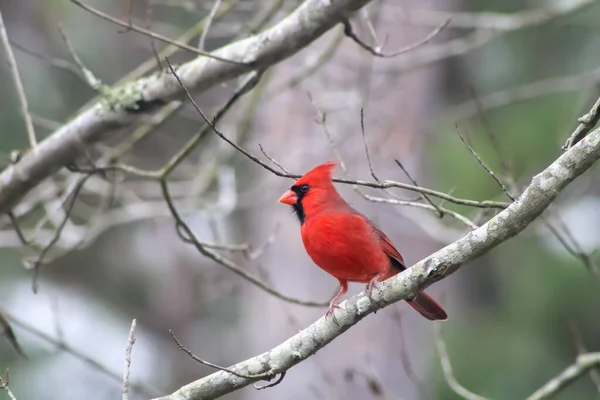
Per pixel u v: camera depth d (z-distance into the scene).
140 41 14.17
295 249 12.04
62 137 8.30
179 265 16.89
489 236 5.94
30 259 10.34
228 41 12.94
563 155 5.88
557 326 13.11
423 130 12.50
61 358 14.52
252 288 12.43
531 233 12.08
